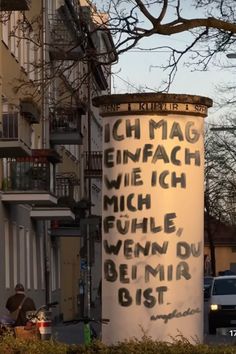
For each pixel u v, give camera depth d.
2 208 34.34
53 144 47.81
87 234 24.34
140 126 13.27
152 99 13.20
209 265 93.38
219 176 63.19
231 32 14.88
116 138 13.37
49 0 45.16
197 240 13.38
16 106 32.72
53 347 11.53
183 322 13.22
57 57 14.73
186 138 13.33
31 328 16.80
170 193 13.23
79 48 14.53
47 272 45.00
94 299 73.06
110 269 13.38
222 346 11.36
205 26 14.37
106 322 13.41
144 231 13.21
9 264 35.34
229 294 36.19
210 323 35.34
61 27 33.50
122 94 13.28
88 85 15.05
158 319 13.18
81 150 63.88
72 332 35.19
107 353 11.20
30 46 38.88
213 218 79.56
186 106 13.30
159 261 13.17
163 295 13.16
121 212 13.31
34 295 41.81
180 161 13.28
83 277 36.69
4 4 29.11
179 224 13.23
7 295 34.50
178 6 14.21
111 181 13.42
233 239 122.94
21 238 38.81
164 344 11.35
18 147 32.38
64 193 44.59
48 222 46.00
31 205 40.72
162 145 13.24
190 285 13.27
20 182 35.41
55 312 48.28
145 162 13.23
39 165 35.69
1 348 11.57
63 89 15.16
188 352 10.92
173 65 15.02
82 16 14.44
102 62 14.50
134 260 13.24
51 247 48.16
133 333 13.21
